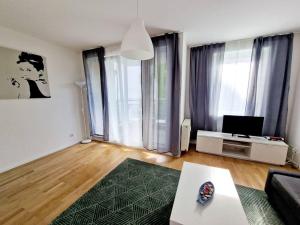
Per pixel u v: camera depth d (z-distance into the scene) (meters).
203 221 1.08
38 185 2.06
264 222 1.49
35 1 1.68
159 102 2.97
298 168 2.48
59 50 3.20
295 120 2.61
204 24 2.27
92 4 1.75
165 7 1.81
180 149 3.03
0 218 1.54
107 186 2.04
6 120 2.42
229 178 1.57
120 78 3.33
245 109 3.00
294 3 1.70
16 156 2.56
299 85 2.54
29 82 2.68
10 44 2.42
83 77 3.79
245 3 1.72
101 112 3.75
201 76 3.27
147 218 1.54
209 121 3.35
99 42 3.06
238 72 3.02
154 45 2.81
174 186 2.04
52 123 3.14
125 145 3.54
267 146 2.61
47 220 1.51
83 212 1.60
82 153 3.12
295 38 2.56
